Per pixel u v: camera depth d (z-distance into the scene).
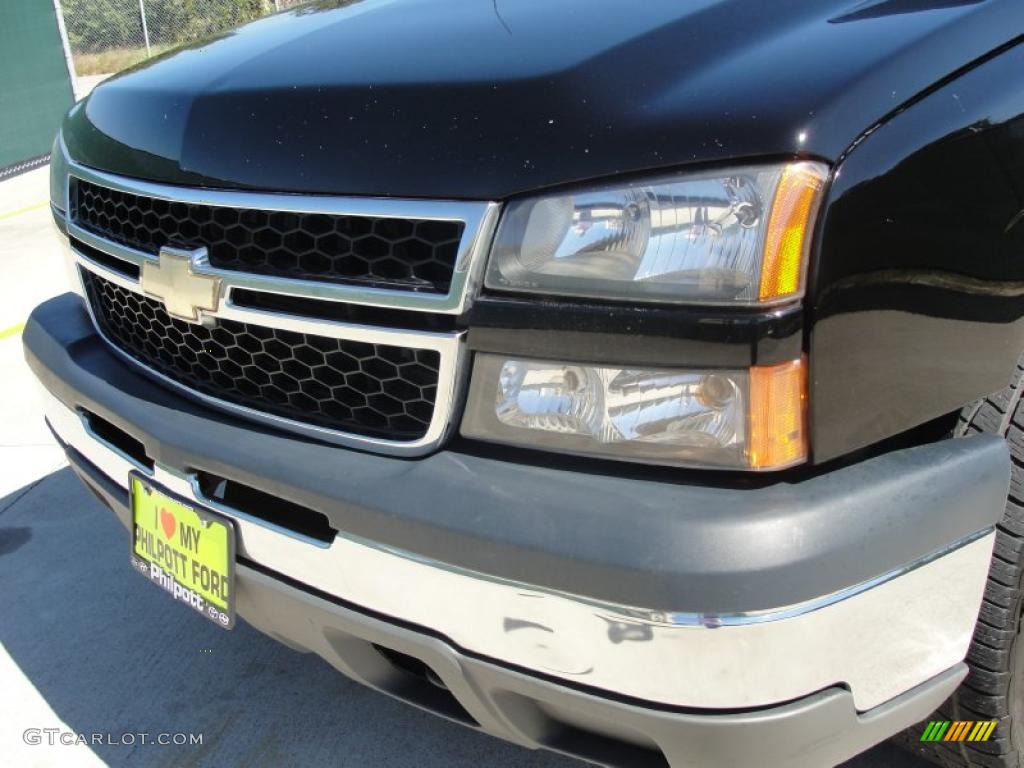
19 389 4.14
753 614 1.18
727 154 1.22
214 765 2.10
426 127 1.40
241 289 1.55
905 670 1.36
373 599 1.43
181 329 1.73
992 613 1.51
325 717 2.21
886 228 1.25
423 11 1.88
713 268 1.22
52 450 3.57
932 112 1.30
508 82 1.40
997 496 1.37
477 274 1.33
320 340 1.51
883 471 1.29
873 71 1.27
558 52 1.45
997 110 1.38
